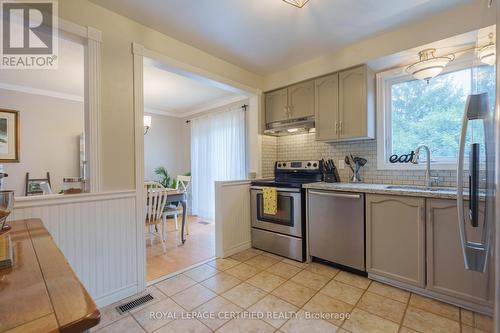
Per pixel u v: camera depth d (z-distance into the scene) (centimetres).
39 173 390
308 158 329
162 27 215
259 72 322
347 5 187
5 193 112
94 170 182
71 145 419
